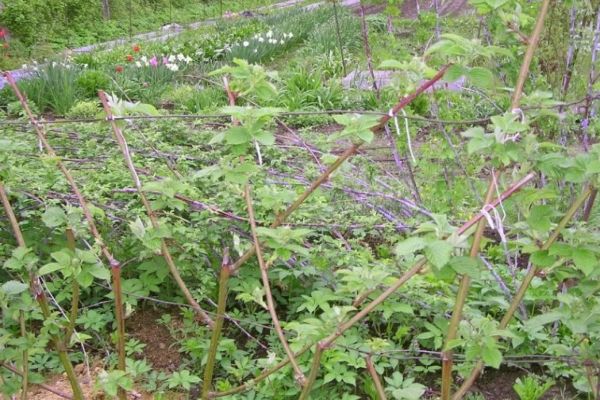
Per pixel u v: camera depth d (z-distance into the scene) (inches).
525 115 80.4
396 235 143.1
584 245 74.0
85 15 655.1
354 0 668.1
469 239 77.6
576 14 131.6
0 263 121.1
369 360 75.2
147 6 775.7
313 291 117.6
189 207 132.9
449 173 159.9
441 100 179.9
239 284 123.4
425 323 110.0
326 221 137.3
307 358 104.7
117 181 145.9
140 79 350.6
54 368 111.4
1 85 313.3
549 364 108.7
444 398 71.7
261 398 101.3
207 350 112.0
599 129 128.6
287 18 586.2
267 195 81.4
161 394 106.0
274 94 76.5
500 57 126.8
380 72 323.9
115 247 129.4
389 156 208.4
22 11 548.4
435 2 160.1
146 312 127.7
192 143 197.6
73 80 322.0
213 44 490.3
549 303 124.8
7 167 90.4
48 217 79.7
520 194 75.4
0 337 81.3
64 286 128.0
